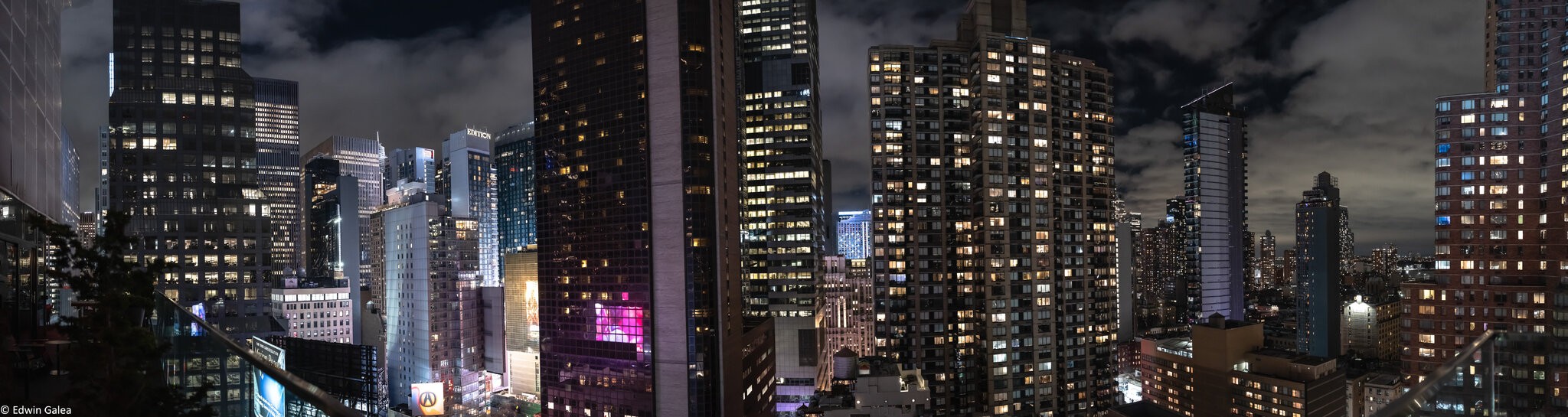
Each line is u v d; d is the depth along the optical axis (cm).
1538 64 14925
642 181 19075
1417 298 15450
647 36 19162
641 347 19025
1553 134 14088
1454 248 15100
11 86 6569
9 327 6188
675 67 18875
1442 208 15350
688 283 18600
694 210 18700
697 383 18562
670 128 18875
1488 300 14538
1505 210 14600
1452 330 14925
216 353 3027
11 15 6606
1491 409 2320
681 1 18875
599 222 19712
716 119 19250
